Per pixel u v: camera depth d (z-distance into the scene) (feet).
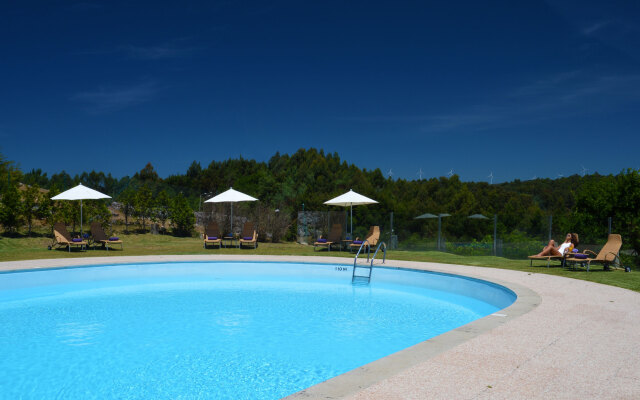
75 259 40.45
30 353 18.35
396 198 136.67
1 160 85.25
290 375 15.81
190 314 25.82
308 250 55.88
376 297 31.35
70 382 15.06
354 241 55.67
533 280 29.43
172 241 66.85
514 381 11.24
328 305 28.55
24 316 25.18
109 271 37.96
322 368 16.61
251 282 38.09
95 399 13.57
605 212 58.85
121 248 54.54
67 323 23.59
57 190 59.06
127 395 13.88
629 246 56.13
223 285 36.52
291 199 127.24
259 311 26.71
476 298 30.35
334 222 73.10
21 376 15.65
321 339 20.70
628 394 10.45
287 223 75.25
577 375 11.71
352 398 10.00
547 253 37.63
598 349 14.07
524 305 21.09
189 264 40.73
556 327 16.90
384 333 21.84
